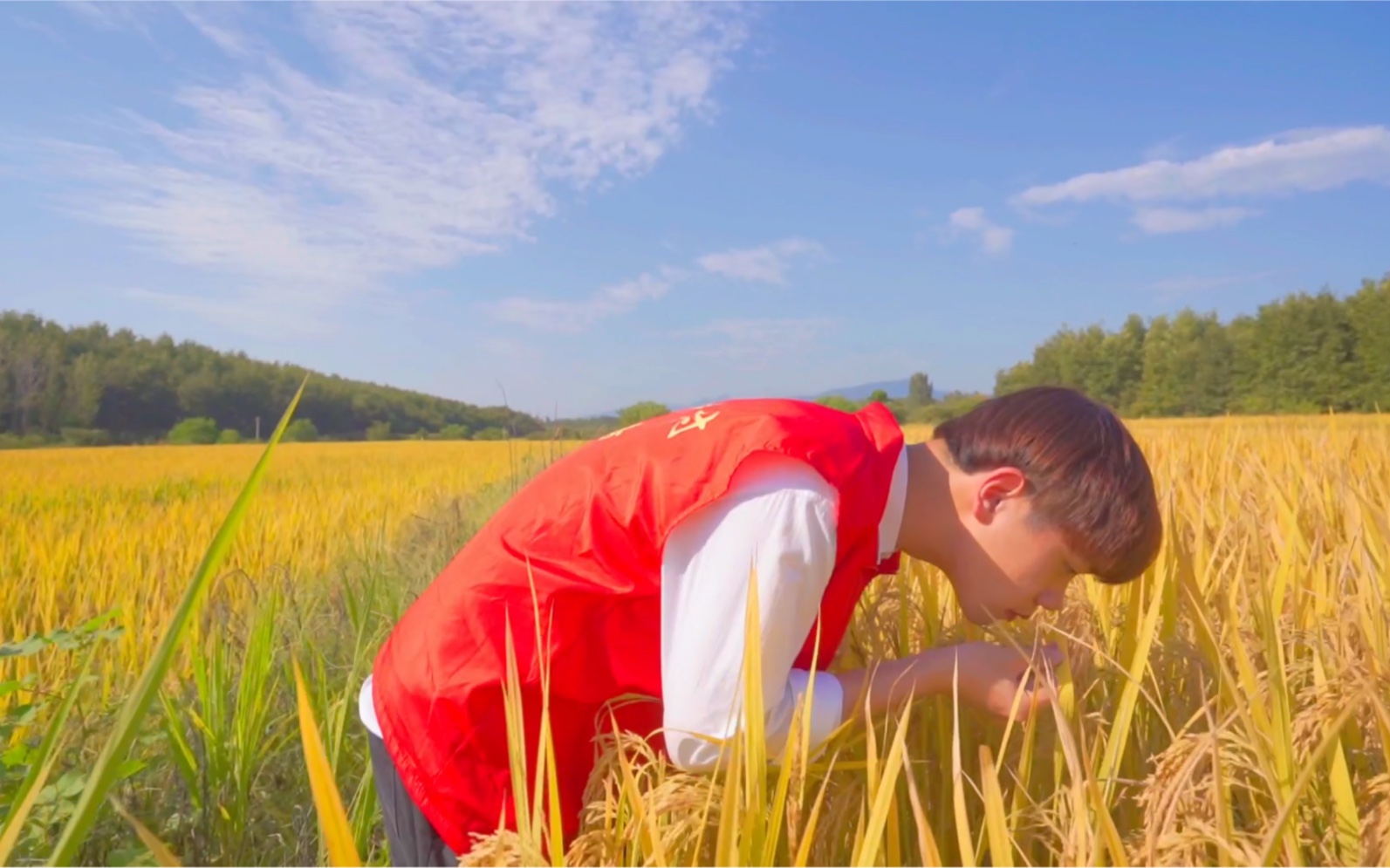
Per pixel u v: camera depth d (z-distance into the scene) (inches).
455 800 63.6
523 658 62.0
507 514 67.6
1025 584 65.4
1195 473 191.8
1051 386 68.0
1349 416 501.4
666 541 59.1
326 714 123.1
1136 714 76.7
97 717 122.3
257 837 113.5
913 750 78.2
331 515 427.8
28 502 570.3
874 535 62.9
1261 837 53.8
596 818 57.9
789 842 55.2
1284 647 75.7
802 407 64.6
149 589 223.8
